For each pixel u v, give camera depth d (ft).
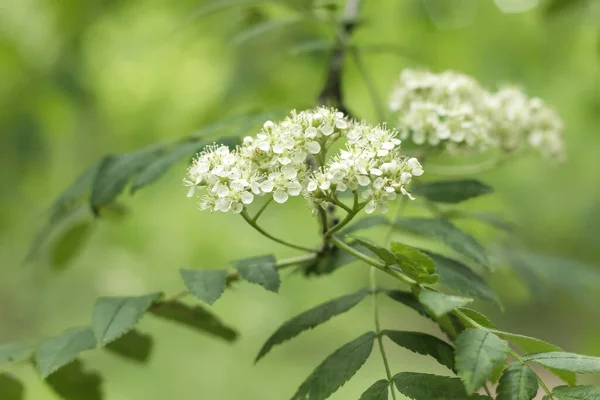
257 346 36.40
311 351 39.55
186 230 30.48
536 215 32.09
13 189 23.68
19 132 23.16
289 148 8.79
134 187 10.16
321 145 9.16
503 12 25.75
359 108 25.52
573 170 32.22
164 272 32.76
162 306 10.79
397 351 38.32
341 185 8.43
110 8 22.91
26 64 23.58
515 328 42.57
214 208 8.79
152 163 10.40
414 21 24.45
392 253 7.82
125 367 33.12
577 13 22.31
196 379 33.96
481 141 11.87
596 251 29.66
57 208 11.91
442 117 12.46
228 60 21.91
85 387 11.32
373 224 10.07
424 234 9.71
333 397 32.53
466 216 13.00
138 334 11.80
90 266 33.73
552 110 13.93
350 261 9.75
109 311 8.60
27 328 34.53
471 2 25.34
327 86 13.09
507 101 13.30
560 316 41.22
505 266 14.30
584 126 30.35
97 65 26.81
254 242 31.01
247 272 8.74
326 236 9.02
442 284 8.91
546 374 30.35
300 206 27.32
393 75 25.16
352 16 13.98
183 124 25.91
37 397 26.94
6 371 10.87
